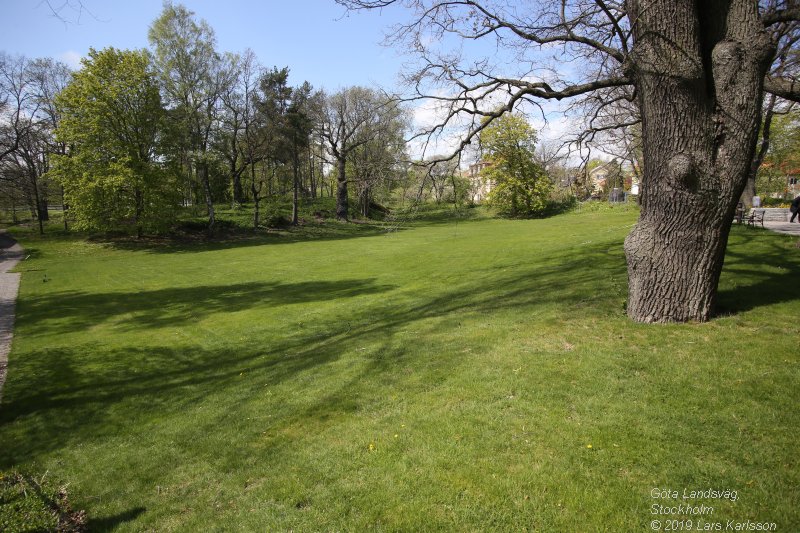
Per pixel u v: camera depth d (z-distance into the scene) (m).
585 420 4.52
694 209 6.19
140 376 8.91
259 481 4.39
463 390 5.55
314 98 41.84
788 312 6.56
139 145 35.41
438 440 4.53
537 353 6.30
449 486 3.83
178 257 29.91
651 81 6.17
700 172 6.05
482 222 44.28
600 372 5.42
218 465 4.83
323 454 4.63
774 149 31.86
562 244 19.53
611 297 8.56
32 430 6.57
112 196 33.41
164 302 16.44
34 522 3.91
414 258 22.19
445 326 8.78
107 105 33.06
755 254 11.03
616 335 6.43
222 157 41.81
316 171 73.25
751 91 5.92
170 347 10.84
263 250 31.56
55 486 4.79
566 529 3.23
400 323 9.99
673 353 5.61
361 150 33.91
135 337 11.95
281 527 3.62
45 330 13.08
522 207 48.09
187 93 38.38
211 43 37.81
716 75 6.09
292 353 9.25
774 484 3.37
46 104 39.59
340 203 50.50
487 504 3.56
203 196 54.22
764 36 5.86
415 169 9.30
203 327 12.60
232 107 39.78
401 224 9.50
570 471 3.81
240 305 15.25
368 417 5.33
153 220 34.97
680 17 5.93
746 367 5.05
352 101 38.25
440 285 15.08
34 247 34.25
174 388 7.97
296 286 18.05
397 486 3.93
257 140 41.28
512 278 13.38
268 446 5.06
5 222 47.56
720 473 3.56
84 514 4.25
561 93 7.64
